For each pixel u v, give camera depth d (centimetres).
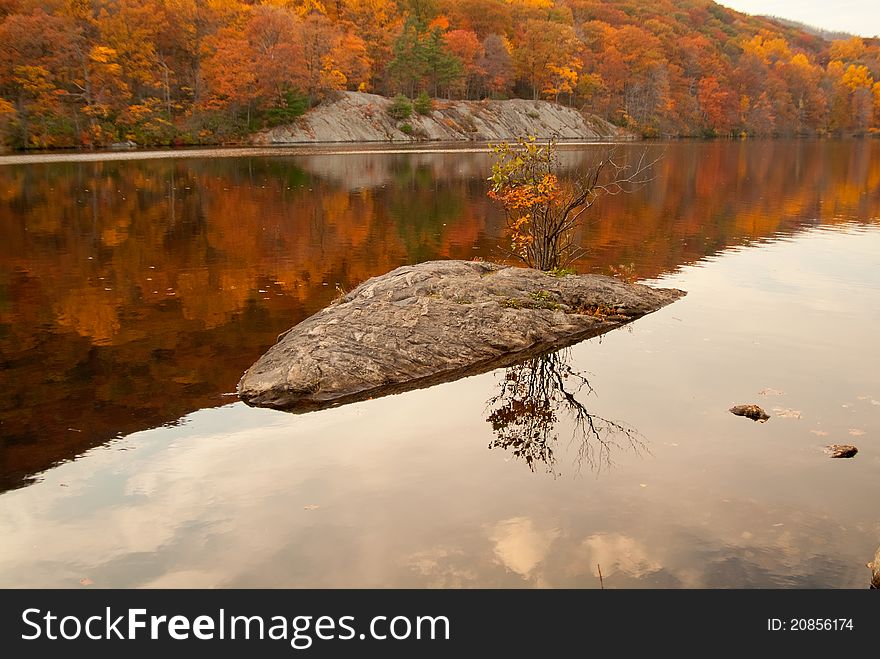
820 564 458
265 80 7362
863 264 1447
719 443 634
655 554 470
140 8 6762
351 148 6250
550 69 10331
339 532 500
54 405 726
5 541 491
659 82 10569
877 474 573
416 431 672
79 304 1122
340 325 869
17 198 2448
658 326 1008
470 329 908
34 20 5769
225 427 680
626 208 2345
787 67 12588
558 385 788
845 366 834
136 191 2719
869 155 5709
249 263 1448
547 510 525
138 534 499
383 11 10150
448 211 2242
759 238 1780
